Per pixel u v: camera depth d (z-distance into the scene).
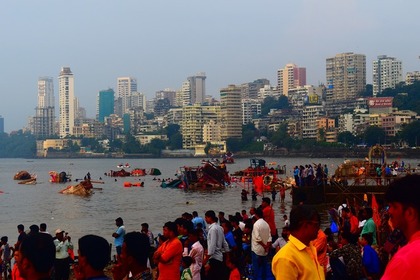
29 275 8.03
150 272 10.38
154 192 103.62
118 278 10.29
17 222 62.94
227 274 19.53
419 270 6.13
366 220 24.19
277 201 76.62
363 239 16.50
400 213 6.77
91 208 77.19
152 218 63.88
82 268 8.77
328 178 61.50
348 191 58.97
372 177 60.19
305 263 9.32
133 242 10.20
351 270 15.10
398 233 16.08
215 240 19.50
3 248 28.94
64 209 76.56
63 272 23.55
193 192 101.38
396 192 6.79
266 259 19.56
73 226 58.12
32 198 95.94
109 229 55.03
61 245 23.58
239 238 23.14
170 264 15.09
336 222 36.88
